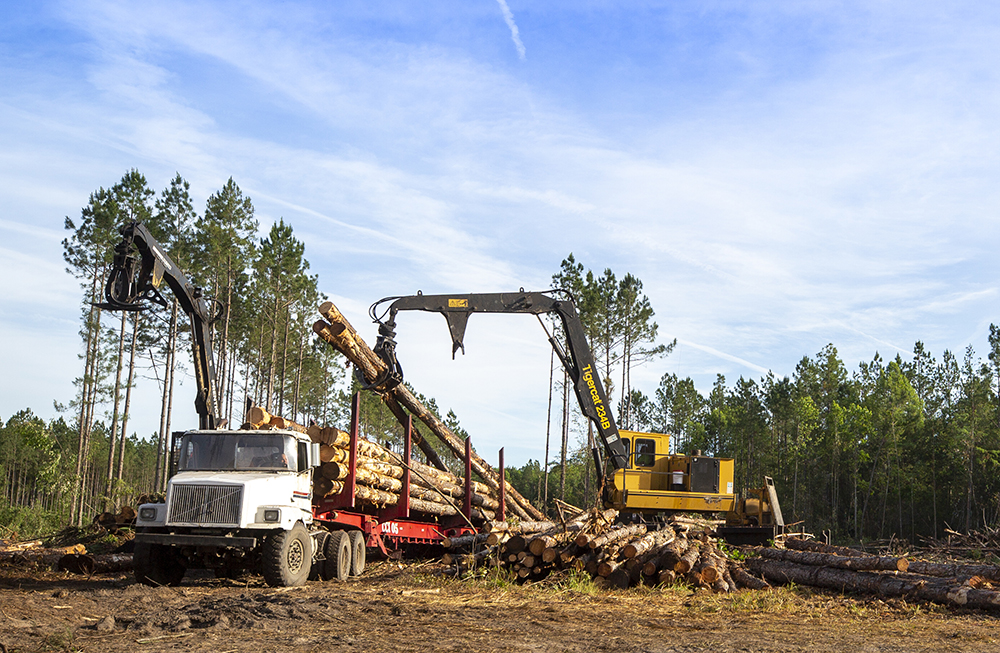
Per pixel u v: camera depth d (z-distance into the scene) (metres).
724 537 21.70
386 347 18.92
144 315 46.97
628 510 21.14
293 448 14.22
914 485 63.44
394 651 7.82
